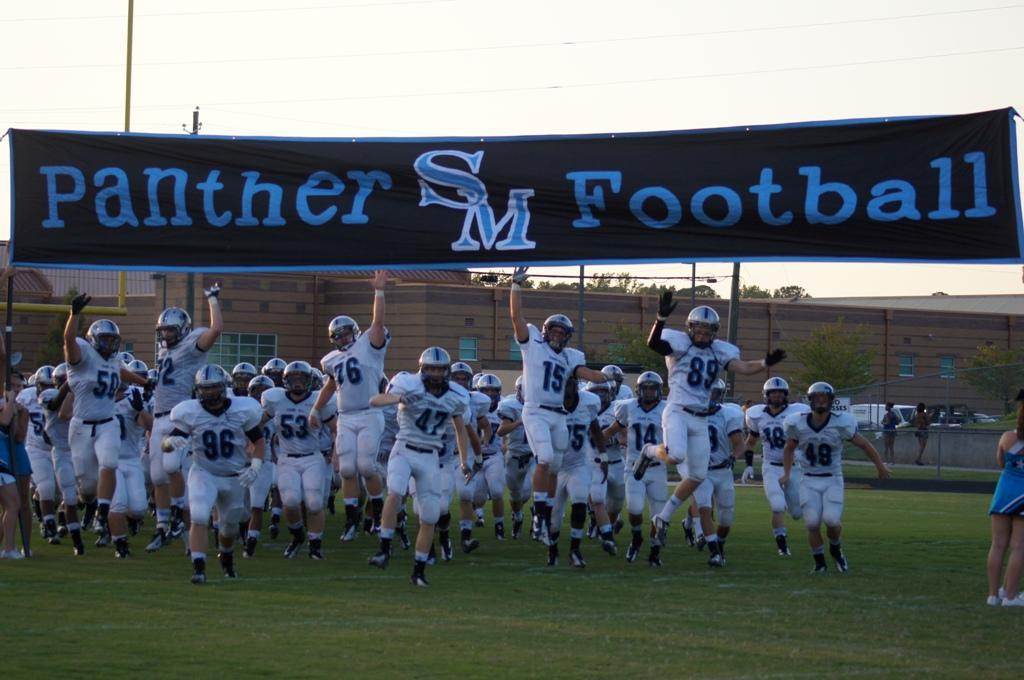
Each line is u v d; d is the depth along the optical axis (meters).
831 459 14.39
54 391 15.71
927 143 12.81
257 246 14.27
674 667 8.61
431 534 12.73
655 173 13.44
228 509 12.59
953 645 9.59
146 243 14.40
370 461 16.19
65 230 14.48
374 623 10.17
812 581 13.50
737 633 10.02
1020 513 11.70
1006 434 11.87
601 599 11.84
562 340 14.85
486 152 13.84
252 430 12.34
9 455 13.98
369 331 15.80
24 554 14.26
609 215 13.55
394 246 14.02
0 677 7.91
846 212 12.95
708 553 16.45
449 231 13.89
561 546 17.25
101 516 14.66
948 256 12.73
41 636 9.30
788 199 13.09
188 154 14.41
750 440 16.61
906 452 41.59
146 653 8.76
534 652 9.08
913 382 50.00
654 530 14.88
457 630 9.93
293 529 15.04
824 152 13.06
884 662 8.88
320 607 10.95
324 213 14.16
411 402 12.67
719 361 14.24
